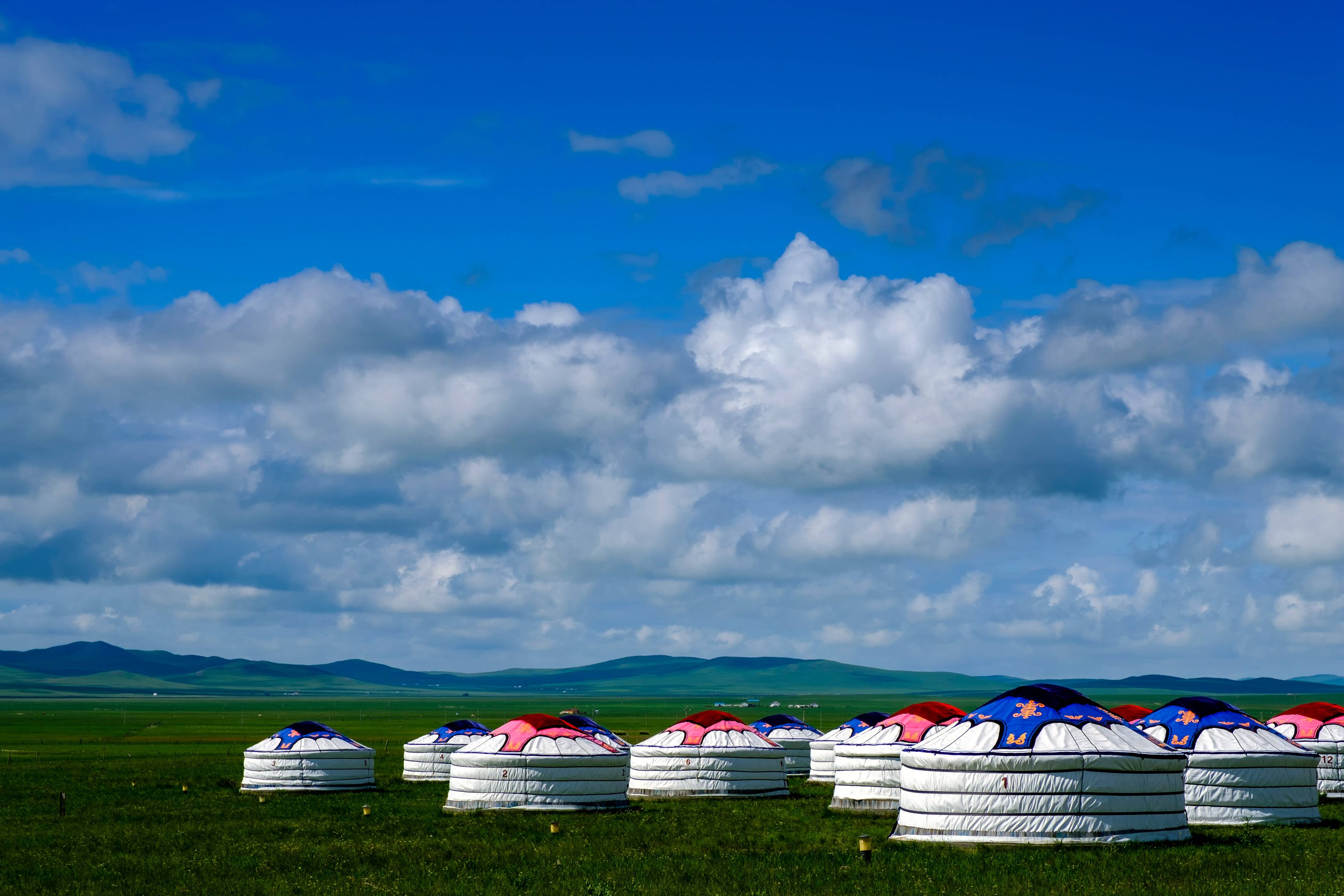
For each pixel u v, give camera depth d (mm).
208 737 165375
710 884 30703
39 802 59562
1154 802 35969
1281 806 42562
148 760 102750
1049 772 35188
